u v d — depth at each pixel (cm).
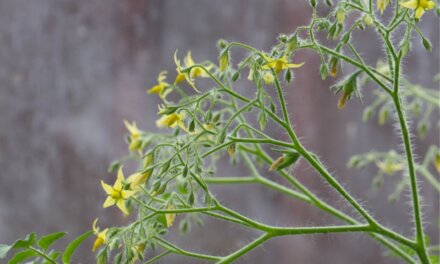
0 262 99
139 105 127
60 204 125
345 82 68
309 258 128
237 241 120
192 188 68
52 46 128
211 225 119
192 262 118
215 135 71
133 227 68
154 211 69
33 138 127
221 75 76
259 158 81
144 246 69
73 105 127
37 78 128
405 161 78
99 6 128
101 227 122
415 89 92
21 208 125
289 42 67
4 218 125
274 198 127
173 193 70
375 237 74
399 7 73
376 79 68
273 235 69
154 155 69
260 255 125
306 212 125
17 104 127
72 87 128
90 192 125
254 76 68
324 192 122
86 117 127
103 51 128
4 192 125
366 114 93
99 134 127
